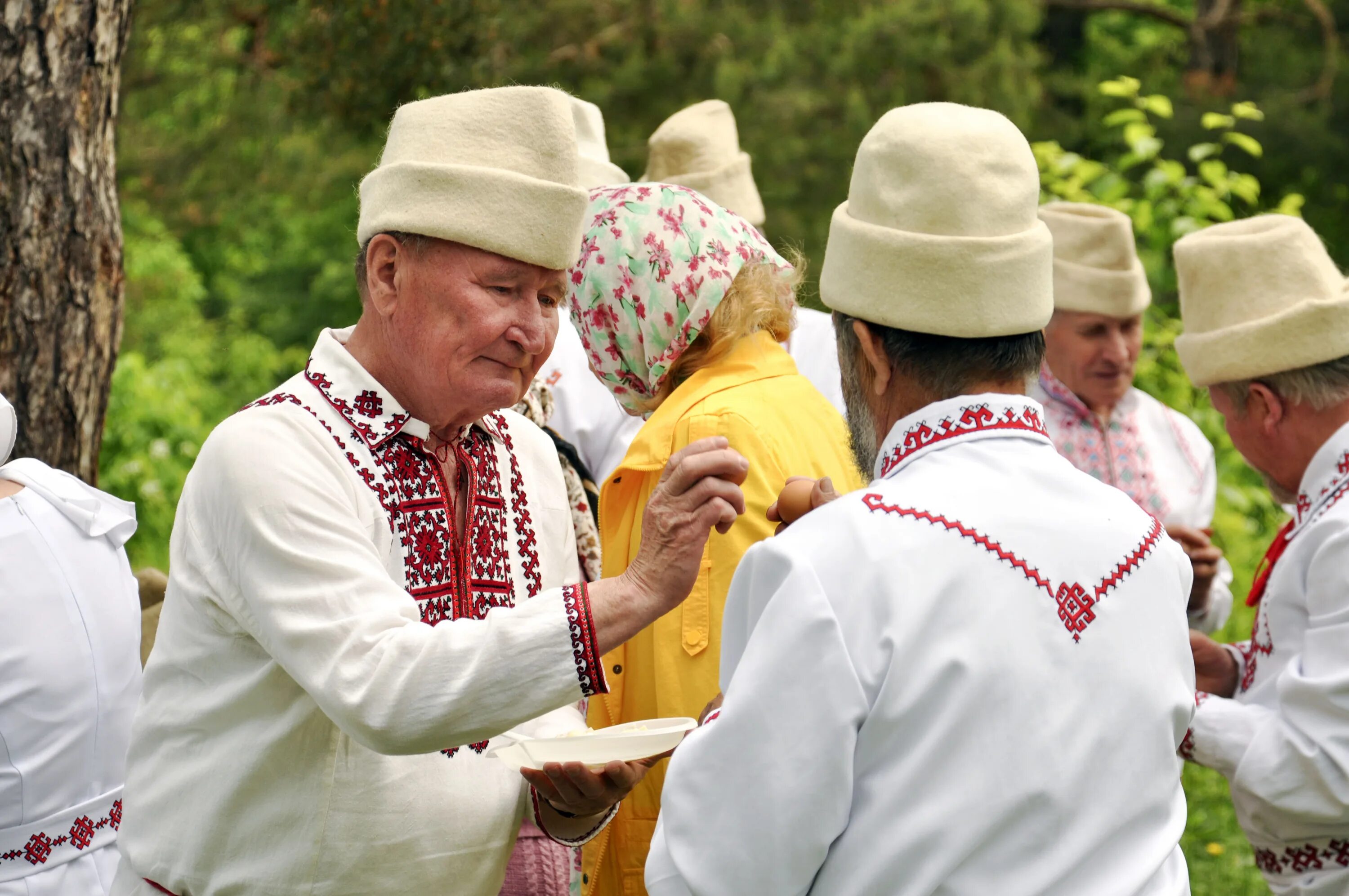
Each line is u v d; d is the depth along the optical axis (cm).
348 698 238
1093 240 516
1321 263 376
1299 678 339
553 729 298
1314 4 1653
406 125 262
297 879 260
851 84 1065
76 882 336
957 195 227
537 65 952
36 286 441
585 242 326
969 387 232
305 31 810
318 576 246
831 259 241
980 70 1066
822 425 319
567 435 529
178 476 1114
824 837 208
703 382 319
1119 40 1952
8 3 433
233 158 1145
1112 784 214
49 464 447
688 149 588
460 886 272
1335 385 366
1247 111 821
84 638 336
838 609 212
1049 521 220
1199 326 388
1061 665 213
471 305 257
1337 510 351
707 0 1064
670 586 246
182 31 1037
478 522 281
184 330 1706
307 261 1883
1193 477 541
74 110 445
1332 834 346
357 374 268
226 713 264
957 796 207
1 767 325
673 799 215
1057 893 209
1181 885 224
